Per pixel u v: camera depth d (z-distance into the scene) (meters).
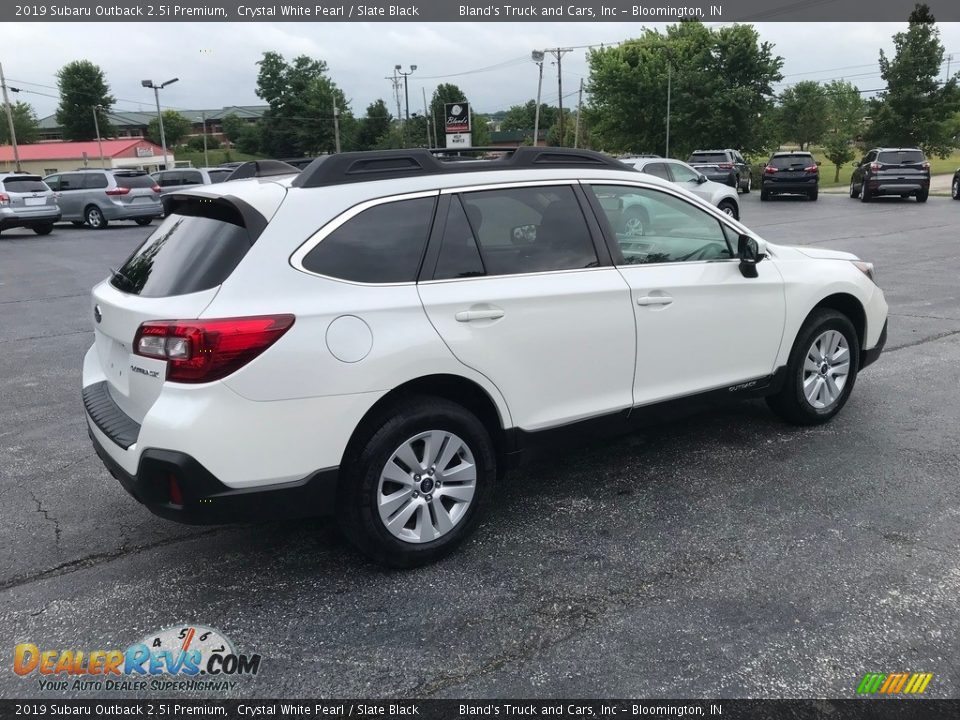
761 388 4.72
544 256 3.78
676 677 2.76
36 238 20.66
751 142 48.00
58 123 104.94
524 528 3.86
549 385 3.76
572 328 3.77
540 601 3.23
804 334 4.86
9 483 4.57
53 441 5.28
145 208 23.59
